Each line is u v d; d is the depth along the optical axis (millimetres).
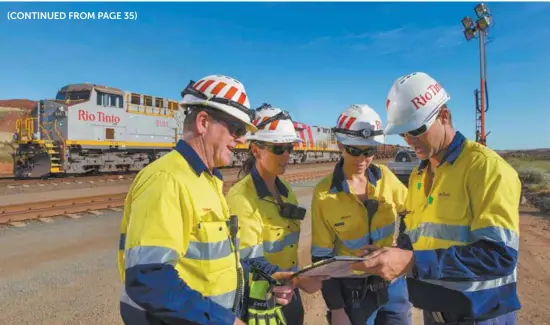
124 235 1694
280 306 2178
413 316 4270
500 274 1643
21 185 14023
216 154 1779
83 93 17531
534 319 4078
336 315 2549
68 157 16844
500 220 1656
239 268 1865
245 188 2479
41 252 6168
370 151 2609
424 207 2104
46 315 4023
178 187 1555
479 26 16688
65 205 9805
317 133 40906
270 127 2510
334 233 2693
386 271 1651
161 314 1388
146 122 20328
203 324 1446
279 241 2457
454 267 1634
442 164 1954
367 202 2637
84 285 4863
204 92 1750
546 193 14047
